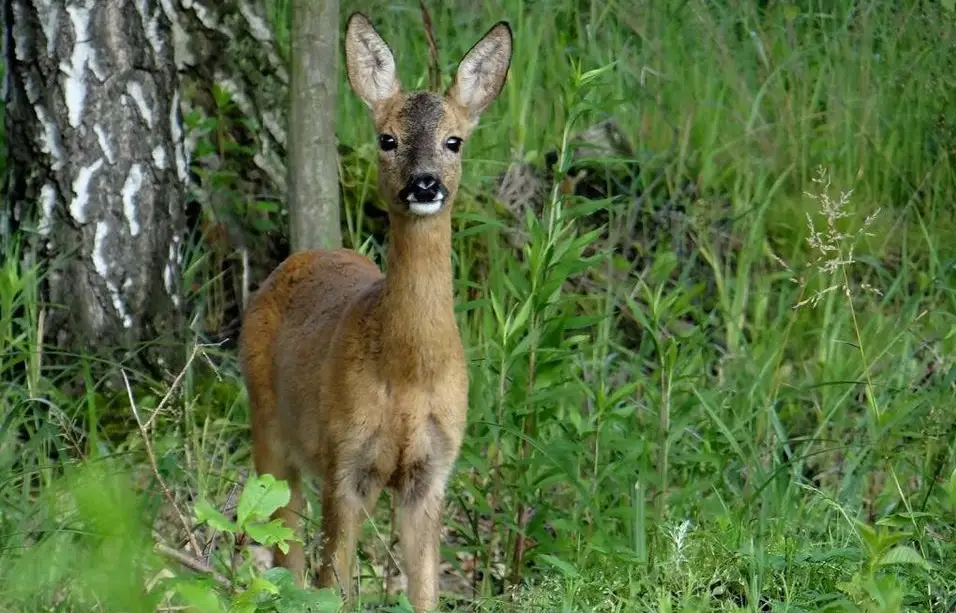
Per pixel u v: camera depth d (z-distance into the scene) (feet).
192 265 41.27
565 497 34.60
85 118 37.45
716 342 42.37
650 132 49.34
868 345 40.27
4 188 38.81
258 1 44.01
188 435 34.40
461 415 30.25
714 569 28.45
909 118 50.14
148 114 38.09
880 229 46.70
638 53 52.42
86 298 37.76
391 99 31.53
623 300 42.52
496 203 43.73
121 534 16.34
